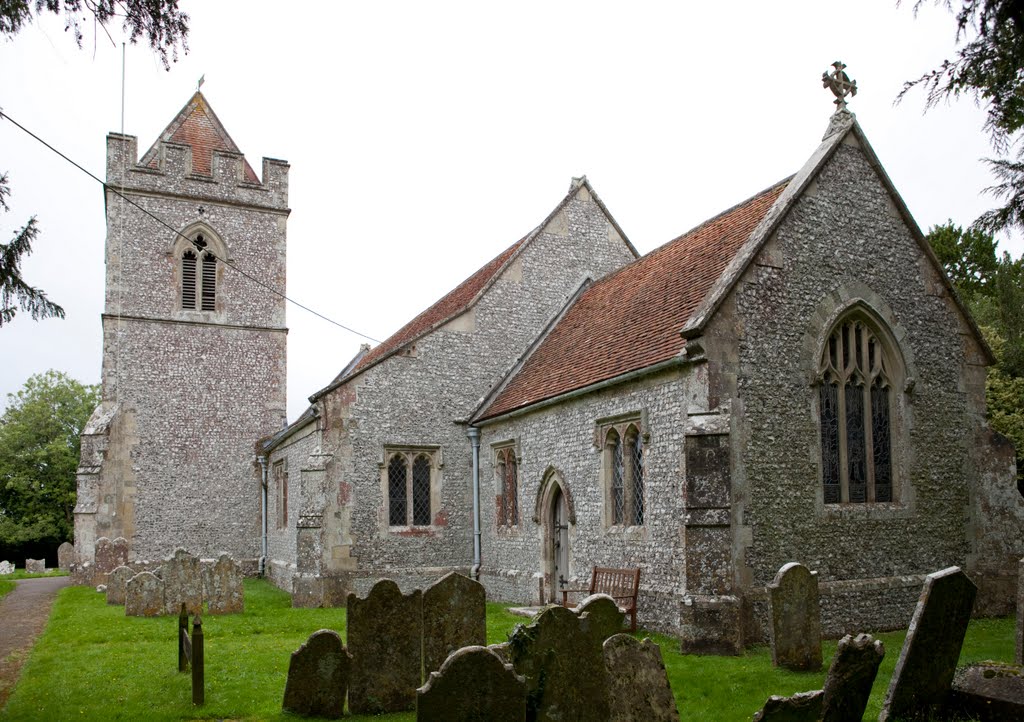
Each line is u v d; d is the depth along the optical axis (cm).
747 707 885
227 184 3061
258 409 2988
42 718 872
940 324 1548
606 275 2261
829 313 1434
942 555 1465
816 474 1372
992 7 779
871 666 721
